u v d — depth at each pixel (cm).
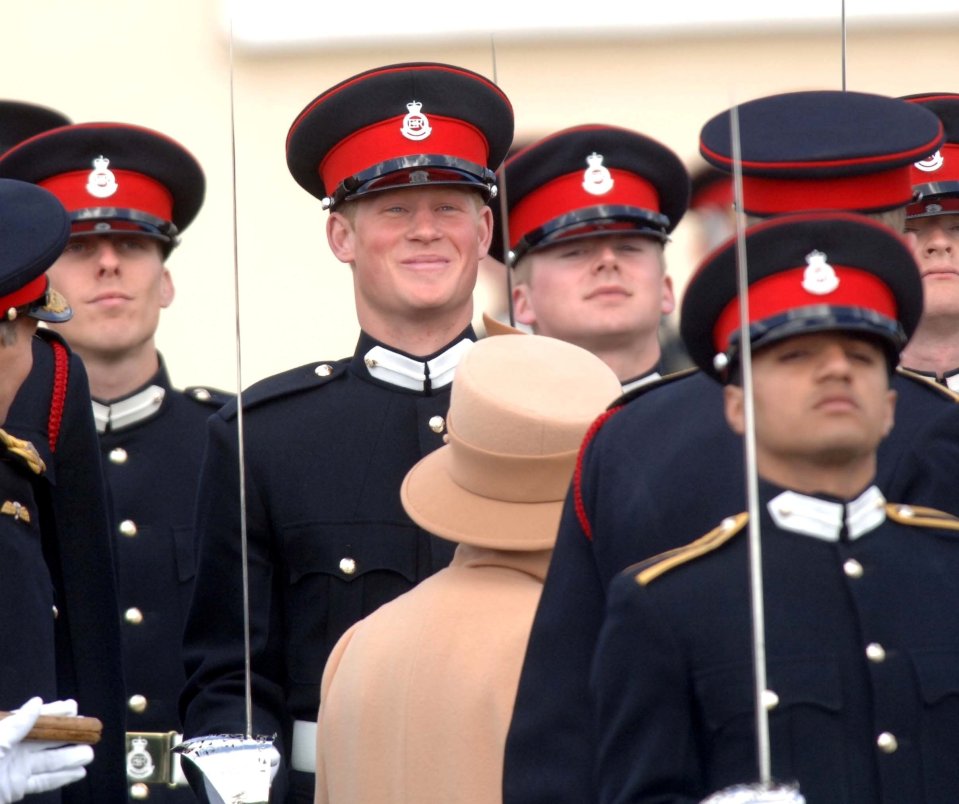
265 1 2916
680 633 1346
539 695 1430
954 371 2072
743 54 2869
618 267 2098
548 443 1551
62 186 2242
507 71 2883
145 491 2264
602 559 1456
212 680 1898
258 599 1912
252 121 2911
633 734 1341
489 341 1616
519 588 1549
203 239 2889
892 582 1366
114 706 1838
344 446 1945
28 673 1705
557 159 2114
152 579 2238
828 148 1584
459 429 1580
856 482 1380
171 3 2934
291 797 1877
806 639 1345
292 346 2888
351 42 2908
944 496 1542
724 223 2675
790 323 1348
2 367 1728
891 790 1323
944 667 1348
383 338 1978
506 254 2072
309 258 2894
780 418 1357
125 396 2288
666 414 1492
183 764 1672
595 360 1600
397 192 1944
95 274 2241
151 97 2930
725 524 1378
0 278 1705
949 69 2858
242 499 1667
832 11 2861
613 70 2877
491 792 1492
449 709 1512
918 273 1369
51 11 2944
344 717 1563
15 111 2586
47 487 1795
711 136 1617
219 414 1964
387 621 1573
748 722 1327
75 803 1823
